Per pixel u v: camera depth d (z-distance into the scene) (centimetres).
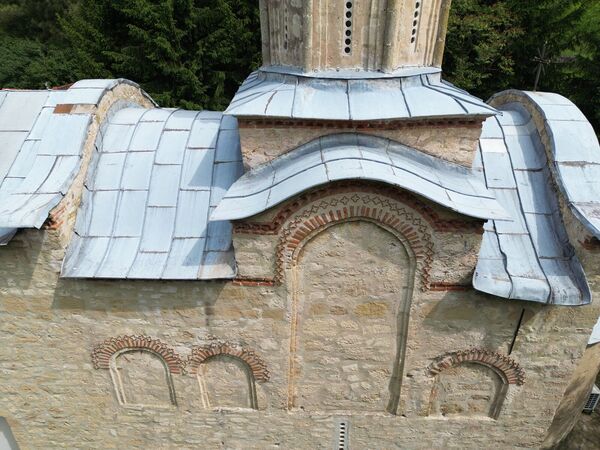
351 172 614
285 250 715
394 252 723
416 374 831
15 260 743
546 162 804
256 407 893
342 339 810
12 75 3931
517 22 2686
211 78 2742
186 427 923
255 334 806
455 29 2605
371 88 718
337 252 726
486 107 682
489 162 831
